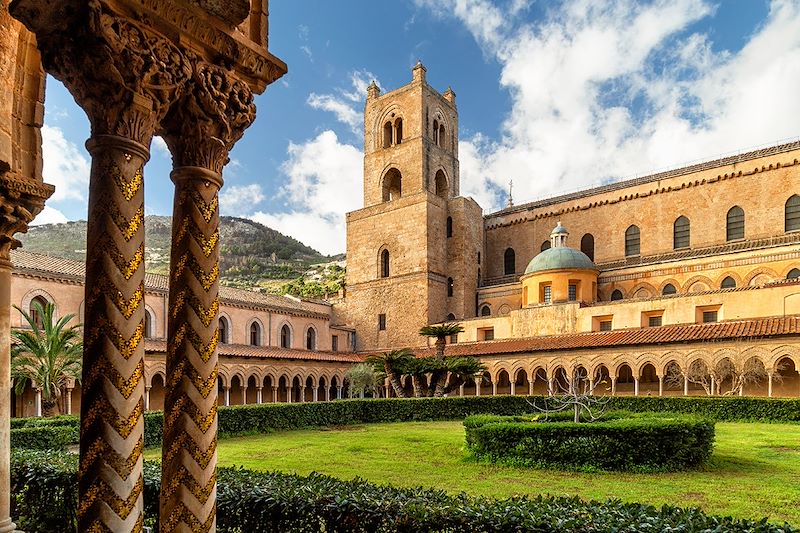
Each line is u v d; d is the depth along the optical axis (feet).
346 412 106.42
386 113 199.11
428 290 176.24
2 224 23.48
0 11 21.40
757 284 135.44
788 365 113.80
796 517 33.78
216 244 17.85
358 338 191.72
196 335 17.02
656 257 160.35
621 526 17.58
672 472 48.67
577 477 47.24
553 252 160.15
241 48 18.44
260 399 136.36
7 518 23.35
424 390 129.18
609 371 123.34
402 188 189.98
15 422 69.26
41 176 24.64
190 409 16.67
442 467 53.06
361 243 195.21
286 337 170.71
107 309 14.96
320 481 24.43
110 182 15.35
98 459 14.52
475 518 18.84
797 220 143.74
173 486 16.40
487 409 114.62
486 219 200.95
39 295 113.70
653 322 135.95
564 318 146.92
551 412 66.80
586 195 178.81
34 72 24.32
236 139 18.86
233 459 60.39
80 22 14.85
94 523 14.34
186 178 17.66
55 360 97.86
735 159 155.22
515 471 50.31
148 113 15.99
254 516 21.99
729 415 96.68
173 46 16.57
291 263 624.59
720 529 17.03
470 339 165.78
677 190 162.81
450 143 203.10
